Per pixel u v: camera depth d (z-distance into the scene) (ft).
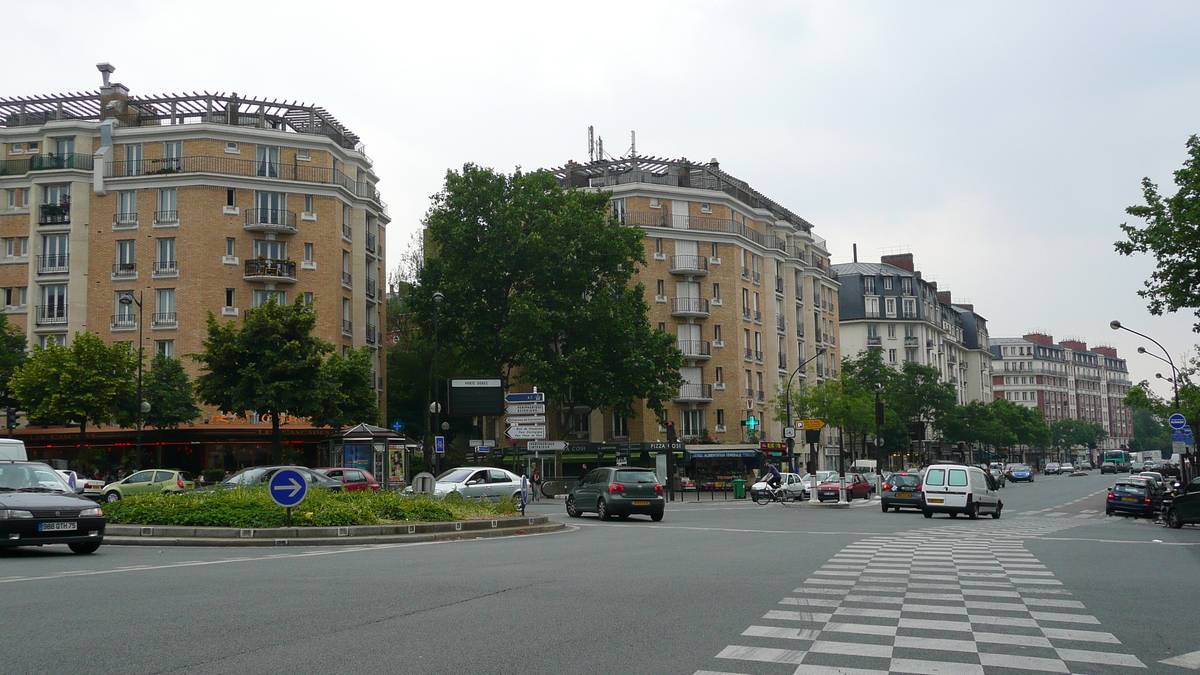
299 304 148.77
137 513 63.67
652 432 211.41
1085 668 22.91
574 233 178.70
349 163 200.54
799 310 262.06
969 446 378.12
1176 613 31.24
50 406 146.51
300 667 21.90
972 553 54.24
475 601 32.19
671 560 48.06
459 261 183.01
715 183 239.91
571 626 27.48
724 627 27.68
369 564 44.91
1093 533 76.38
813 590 36.19
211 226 176.55
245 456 173.88
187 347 172.96
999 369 558.97
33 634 25.66
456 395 143.54
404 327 228.43
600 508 94.22
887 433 291.38
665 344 186.19
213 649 23.82
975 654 24.32
